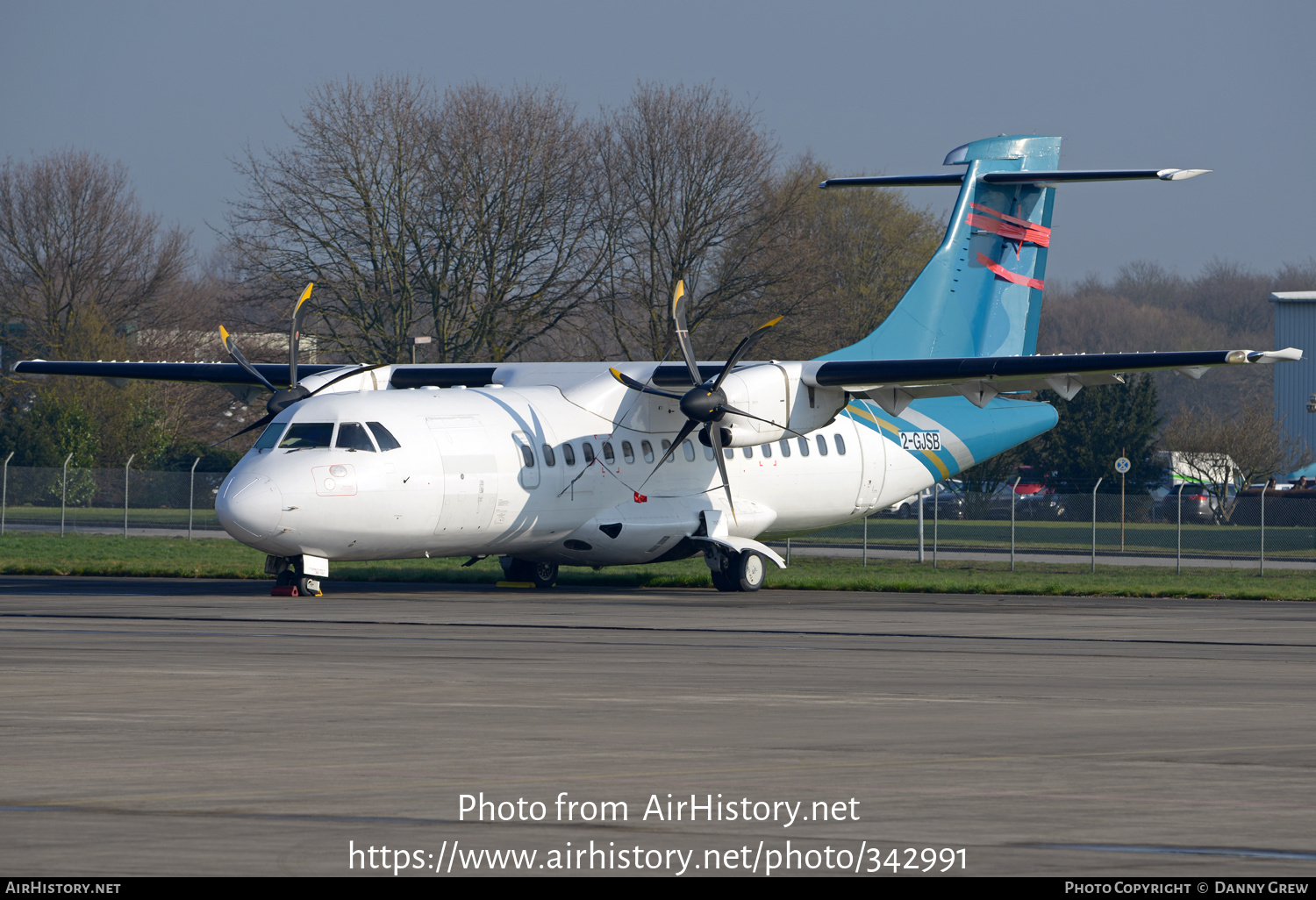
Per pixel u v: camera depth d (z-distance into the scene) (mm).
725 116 178750
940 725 35094
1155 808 25766
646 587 95250
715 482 92812
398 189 173625
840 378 85125
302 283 170500
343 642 54531
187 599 76812
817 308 185750
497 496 81438
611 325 181625
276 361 172500
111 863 21766
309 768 29125
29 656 48938
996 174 102062
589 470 86250
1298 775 28734
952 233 101312
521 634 58594
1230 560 139125
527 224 177000
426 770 28891
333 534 75938
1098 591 91375
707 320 179625
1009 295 104812
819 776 28438
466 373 94062
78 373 104125
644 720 35531
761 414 85188
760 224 178750
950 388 87500
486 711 36938
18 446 194125
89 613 67312
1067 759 30500
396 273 174250
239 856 22219
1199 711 37594
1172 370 78688
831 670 46656
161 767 29156
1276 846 23109
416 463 77938
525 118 176250
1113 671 47000
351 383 92875
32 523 172000
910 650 53625
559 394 88000
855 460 100062
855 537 170250
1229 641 58250
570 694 40219
